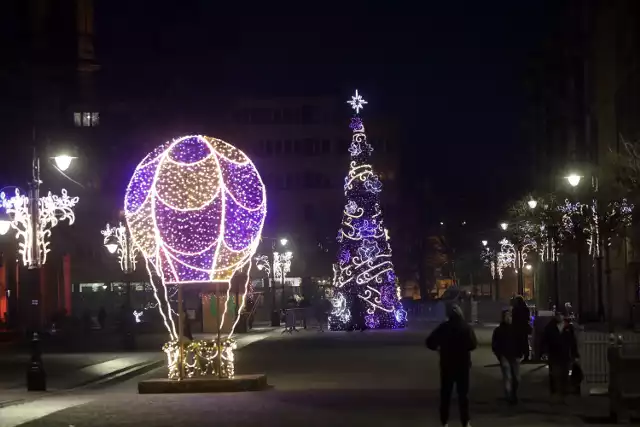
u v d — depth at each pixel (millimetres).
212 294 60562
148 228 25312
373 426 17500
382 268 62375
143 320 69188
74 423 18562
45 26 77250
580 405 21250
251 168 24984
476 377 29109
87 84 94062
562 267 66750
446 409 16703
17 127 65750
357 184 62500
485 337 51125
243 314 61156
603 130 60062
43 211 50188
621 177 37781
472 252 110062
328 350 42750
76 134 86500
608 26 60781
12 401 24438
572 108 71375
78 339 56125
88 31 84188
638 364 18312
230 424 17984
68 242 75000
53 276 69750
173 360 25719
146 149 105188
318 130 130375
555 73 76875
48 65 76875
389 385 26594
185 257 25297
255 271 102562
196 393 24719
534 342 32312
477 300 86438
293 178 129625
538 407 20891
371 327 62250
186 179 24344
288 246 107000
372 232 62094
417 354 39375
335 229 127500
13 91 66188
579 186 51875
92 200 91250
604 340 26266
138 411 20562
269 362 35938
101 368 35219
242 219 24766
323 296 90562
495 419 18656
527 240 68938
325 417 19016
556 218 46469
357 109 62656
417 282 114312
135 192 25281
